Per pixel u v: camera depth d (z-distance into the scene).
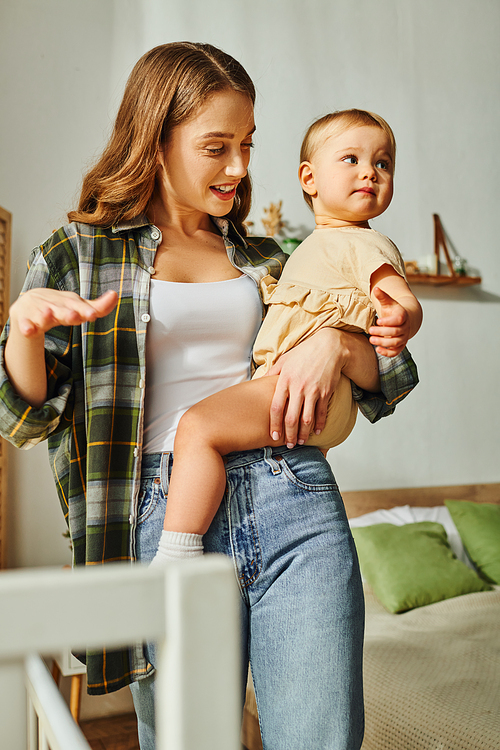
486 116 4.07
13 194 3.02
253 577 0.91
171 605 0.32
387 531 3.09
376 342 0.98
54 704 0.49
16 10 3.08
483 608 2.70
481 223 4.02
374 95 3.78
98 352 0.97
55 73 3.11
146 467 0.96
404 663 2.10
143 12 3.28
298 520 0.93
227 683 0.32
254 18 3.52
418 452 3.77
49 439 1.06
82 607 0.31
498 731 1.57
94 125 3.15
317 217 1.27
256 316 1.07
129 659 0.94
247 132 0.99
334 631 0.88
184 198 1.02
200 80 0.95
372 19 3.81
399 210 3.84
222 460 0.92
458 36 4.03
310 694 0.86
